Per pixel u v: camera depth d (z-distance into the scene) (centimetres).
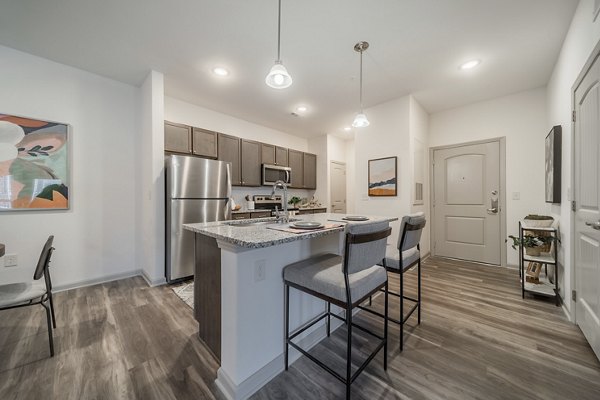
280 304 149
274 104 372
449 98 349
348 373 118
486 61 255
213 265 153
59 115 256
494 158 352
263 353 138
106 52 240
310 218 233
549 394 127
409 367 148
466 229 377
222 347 135
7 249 230
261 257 137
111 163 291
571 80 202
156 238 280
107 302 232
